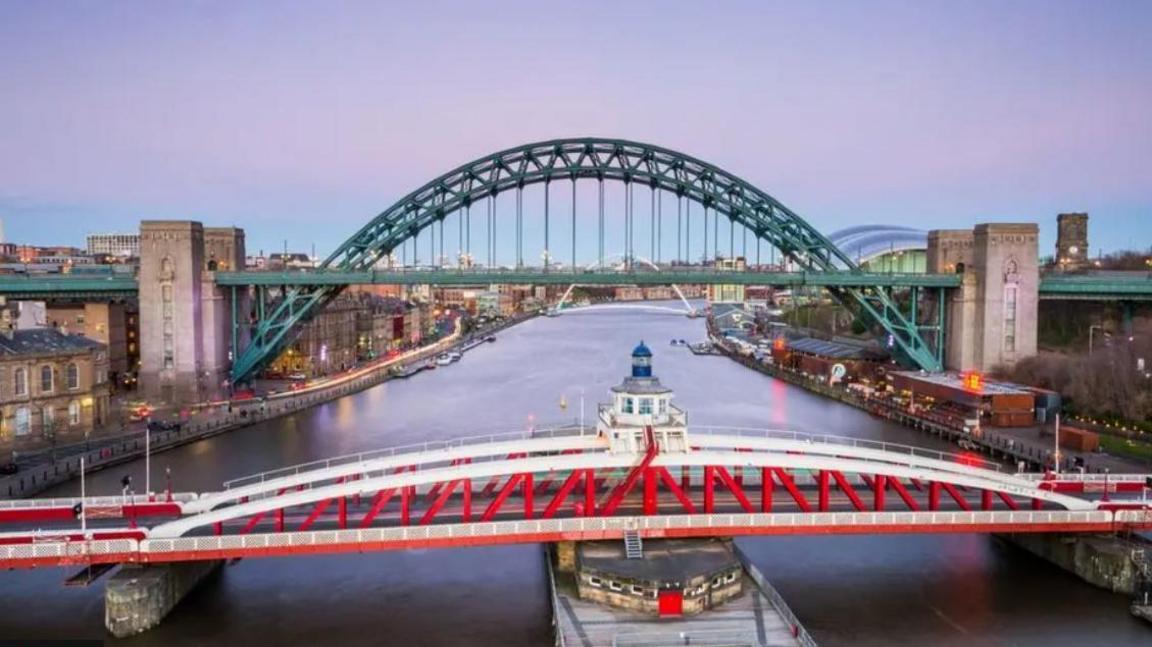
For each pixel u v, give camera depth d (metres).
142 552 56.50
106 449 102.06
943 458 101.94
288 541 57.34
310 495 58.19
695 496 68.19
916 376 143.12
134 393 146.88
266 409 136.75
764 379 193.12
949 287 150.38
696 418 135.25
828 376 174.25
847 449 65.12
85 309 153.88
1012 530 62.28
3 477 89.12
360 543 57.72
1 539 55.56
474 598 61.69
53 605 59.81
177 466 99.94
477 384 185.50
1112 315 174.88
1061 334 179.00
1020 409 117.44
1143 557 61.69
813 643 49.22
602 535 58.75
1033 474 72.50
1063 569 66.31
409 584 64.50
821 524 60.59
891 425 128.50
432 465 102.31
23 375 106.62
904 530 61.50
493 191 162.25
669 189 163.88
